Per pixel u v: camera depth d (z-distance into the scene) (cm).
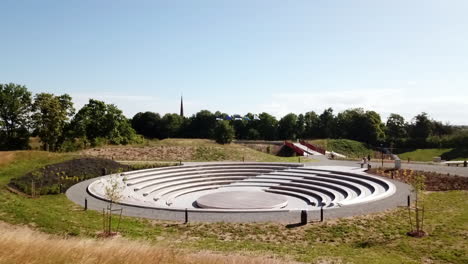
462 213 2548
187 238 2006
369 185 3791
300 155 7212
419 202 2897
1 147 6216
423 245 1909
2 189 3112
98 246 1230
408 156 8388
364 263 1565
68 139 7056
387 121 11219
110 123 7769
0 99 6106
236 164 5516
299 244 1944
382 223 2325
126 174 4381
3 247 1090
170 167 5041
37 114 6275
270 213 2611
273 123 12106
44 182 3566
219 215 2555
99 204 2833
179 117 12875
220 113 12450
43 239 1313
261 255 1648
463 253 1770
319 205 3500
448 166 4856
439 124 10844
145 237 1970
